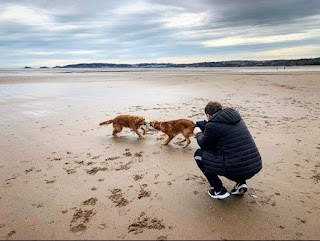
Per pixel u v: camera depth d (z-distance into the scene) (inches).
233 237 116.2
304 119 323.3
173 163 198.1
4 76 1334.9
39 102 467.5
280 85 692.1
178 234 118.7
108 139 258.4
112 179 172.6
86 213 135.4
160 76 1257.4
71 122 321.4
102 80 1018.1
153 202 144.9
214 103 142.4
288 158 202.5
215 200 146.0
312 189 156.6
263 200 144.9
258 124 300.2
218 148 133.3
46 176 177.8
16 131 283.7
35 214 135.0
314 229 121.1
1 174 181.6
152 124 245.0
